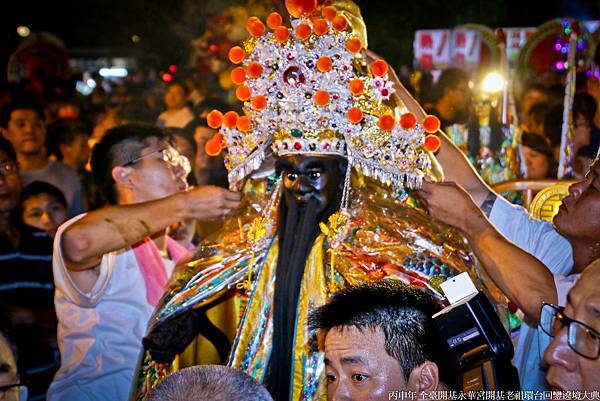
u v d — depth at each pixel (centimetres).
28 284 355
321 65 207
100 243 247
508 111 457
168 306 237
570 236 232
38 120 524
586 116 440
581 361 154
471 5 845
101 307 289
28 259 358
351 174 231
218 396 148
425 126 215
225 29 715
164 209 245
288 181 220
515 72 644
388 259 224
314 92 210
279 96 213
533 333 238
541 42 641
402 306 173
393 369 169
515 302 212
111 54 1138
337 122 212
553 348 158
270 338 231
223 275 236
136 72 947
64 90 754
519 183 322
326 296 222
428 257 226
